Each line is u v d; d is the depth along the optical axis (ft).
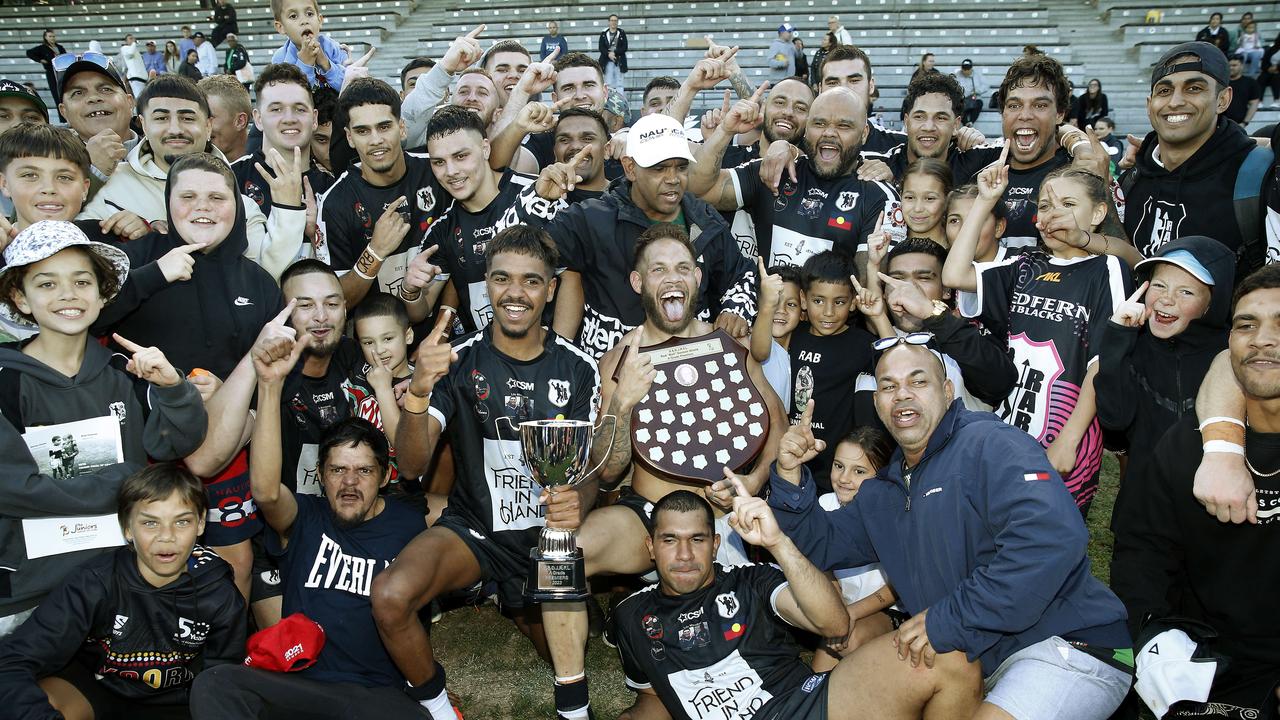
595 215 14.73
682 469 12.42
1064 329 13.09
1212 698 10.90
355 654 11.91
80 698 10.65
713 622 11.22
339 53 25.58
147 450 11.32
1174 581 11.25
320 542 12.41
